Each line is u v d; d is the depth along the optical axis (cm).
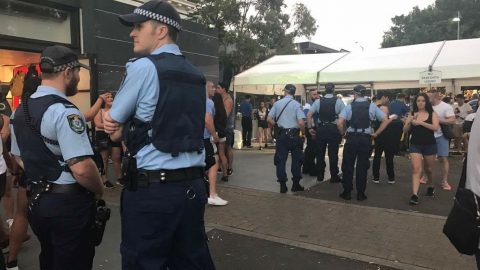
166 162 218
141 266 220
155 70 216
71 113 254
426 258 443
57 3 1034
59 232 262
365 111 671
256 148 1477
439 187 783
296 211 617
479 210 241
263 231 528
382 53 1273
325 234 518
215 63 1560
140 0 1225
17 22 971
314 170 899
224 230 531
